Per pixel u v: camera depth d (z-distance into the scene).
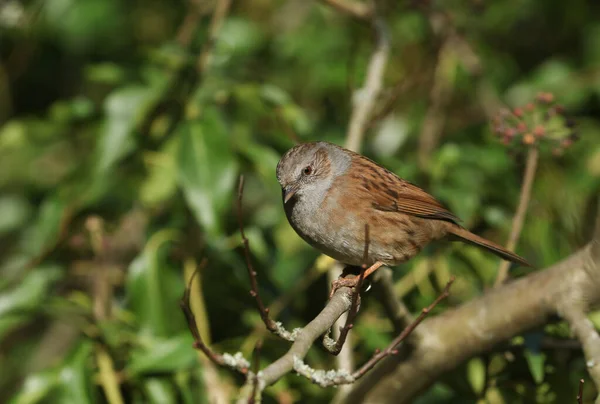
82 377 8.59
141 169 11.13
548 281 8.03
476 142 12.20
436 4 12.70
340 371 6.18
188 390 8.89
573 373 9.36
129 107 9.85
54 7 13.59
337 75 12.95
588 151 11.80
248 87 10.61
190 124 9.60
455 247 10.42
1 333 9.40
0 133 11.83
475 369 9.22
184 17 14.38
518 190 10.97
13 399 8.48
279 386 9.25
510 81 13.83
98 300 9.91
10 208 13.12
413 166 10.87
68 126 11.08
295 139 11.05
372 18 11.24
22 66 13.65
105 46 14.21
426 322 8.63
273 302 10.29
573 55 14.12
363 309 10.30
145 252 9.80
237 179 10.41
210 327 10.38
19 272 10.60
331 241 9.45
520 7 13.84
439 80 12.34
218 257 10.09
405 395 8.79
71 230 10.73
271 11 14.59
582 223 10.50
